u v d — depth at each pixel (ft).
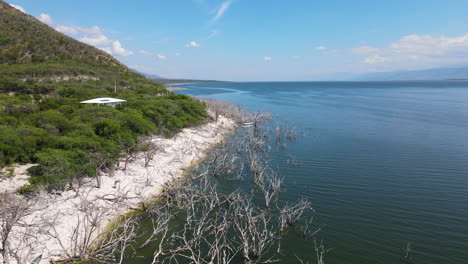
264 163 92.38
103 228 50.39
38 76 188.55
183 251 45.62
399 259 44.34
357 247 47.29
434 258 44.57
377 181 76.02
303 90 608.19
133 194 63.72
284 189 71.36
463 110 221.66
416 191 69.36
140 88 217.97
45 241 43.68
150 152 85.81
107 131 87.20
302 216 57.47
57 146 70.79
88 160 68.44
